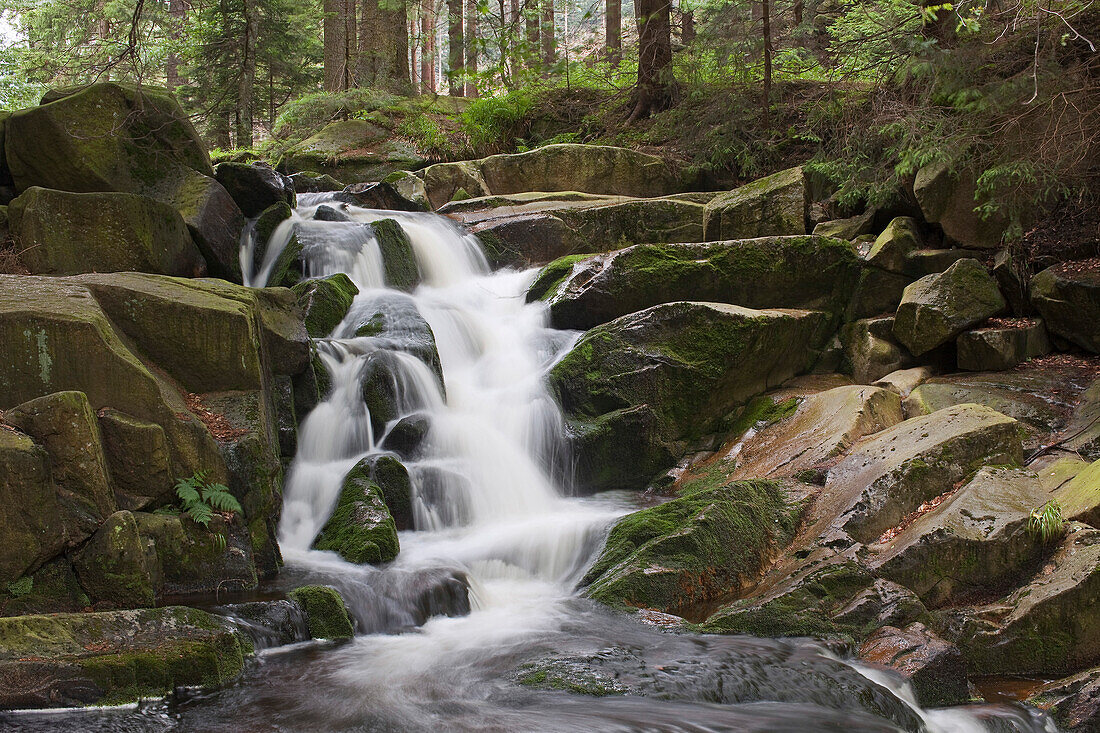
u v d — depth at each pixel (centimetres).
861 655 642
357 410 948
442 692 548
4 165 1137
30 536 573
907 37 1245
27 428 600
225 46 2139
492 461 988
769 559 806
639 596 735
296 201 1541
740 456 1039
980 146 1181
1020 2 1108
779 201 1365
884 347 1166
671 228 1497
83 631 527
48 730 468
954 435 818
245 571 681
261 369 815
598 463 1054
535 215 1478
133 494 654
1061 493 772
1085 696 579
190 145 1209
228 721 495
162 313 754
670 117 1783
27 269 927
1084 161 1127
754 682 571
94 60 1369
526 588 795
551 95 2041
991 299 1112
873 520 784
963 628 662
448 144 1986
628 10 4269
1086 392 979
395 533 791
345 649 621
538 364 1170
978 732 561
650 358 1097
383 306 1120
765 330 1130
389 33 2416
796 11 1752
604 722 506
